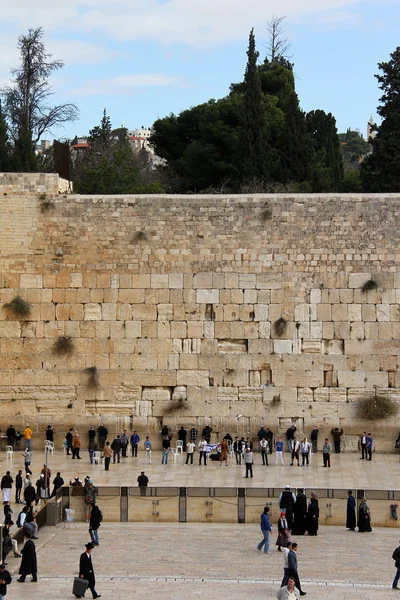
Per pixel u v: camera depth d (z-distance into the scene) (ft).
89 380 175.73
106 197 177.06
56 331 176.65
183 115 277.23
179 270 176.04
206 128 257.55
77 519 130.93
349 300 174.50
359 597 98.99
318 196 175.52
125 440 168.35
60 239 177.27
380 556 114.52
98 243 176.86
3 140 225.35
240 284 175.42
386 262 174.40
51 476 151.33
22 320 176.76
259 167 235.61
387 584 103.71
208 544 118.93
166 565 110.01
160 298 175.83
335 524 130.11
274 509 129.70
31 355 176.55
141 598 97.81
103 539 121.19
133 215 176.76
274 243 175.42
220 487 132.05
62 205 177.58
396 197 175.11
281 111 259.19
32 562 104.01
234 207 176.14
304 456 161.38
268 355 175.01
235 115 257.14
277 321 174.81
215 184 256.52
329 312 174.60
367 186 233.96
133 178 238.48
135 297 176.14
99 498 131.34
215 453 166.81
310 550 117.08
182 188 261.65
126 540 120.67
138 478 137.18
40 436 175.73
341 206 175.32
